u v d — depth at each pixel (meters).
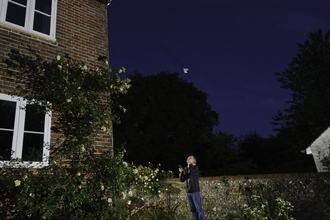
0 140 4.90
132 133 21.47
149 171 8.12
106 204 5.13
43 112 5.23
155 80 24.36
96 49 7.05
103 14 7.69
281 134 19.88
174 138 22.06
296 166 18.70
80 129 5.54
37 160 5.11
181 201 7.65
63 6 6.80
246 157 22.02
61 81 5.36
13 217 4.42
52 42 6.18
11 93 5.19
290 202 5.30
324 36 19.36
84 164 5.41
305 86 18.92
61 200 4.61
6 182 4.38
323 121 16.94
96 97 5.91
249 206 5.93
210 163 20.70
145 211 7.01
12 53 5.44
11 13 5.90
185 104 24.06
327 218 4.70
